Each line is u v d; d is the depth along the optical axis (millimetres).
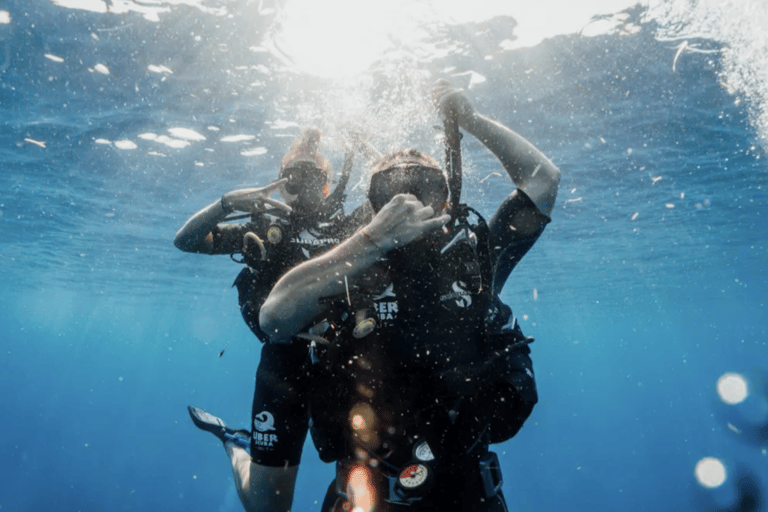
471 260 1585
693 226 15781
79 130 9438
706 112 8797
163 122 8992
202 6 6277
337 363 1611
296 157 3049
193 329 44344
